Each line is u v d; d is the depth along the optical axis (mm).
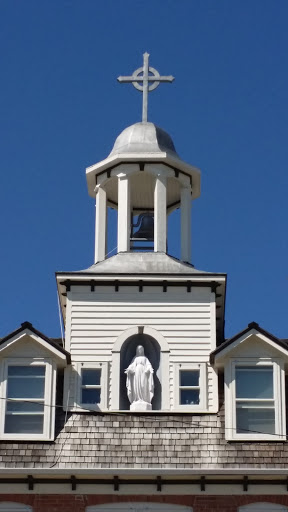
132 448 35469
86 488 34875
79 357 37719
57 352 36750
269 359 36750
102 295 38594
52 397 36344
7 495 34719
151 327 38094
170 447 35469
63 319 40938
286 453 35312
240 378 36625
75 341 37969
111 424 36062
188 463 35062
